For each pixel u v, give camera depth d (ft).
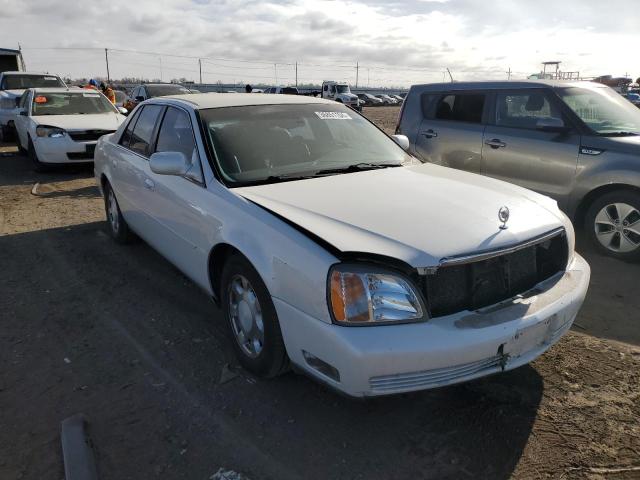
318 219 9.00
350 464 7.95
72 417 8.95
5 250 18.03
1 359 10.98
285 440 8.47
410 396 9.57
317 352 8.11
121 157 16.19
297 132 12.74
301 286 8.21
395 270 7.79
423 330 7.65
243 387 9.88
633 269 15.67
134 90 56.44
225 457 8.12
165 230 13.17
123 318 12.76
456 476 7.70
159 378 10.23
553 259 9.68
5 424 8.93
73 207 24.02
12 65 63.31
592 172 16.61
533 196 10.82
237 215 9.82
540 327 8.45
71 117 33.27
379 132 14.30
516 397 9.48
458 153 20.66
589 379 9.98
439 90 21.81
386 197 9.95
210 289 11.26
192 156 11.85
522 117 18.88
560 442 8.34
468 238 8.36
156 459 8.09
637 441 8.32
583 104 17.97
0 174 32.81
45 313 13.08
